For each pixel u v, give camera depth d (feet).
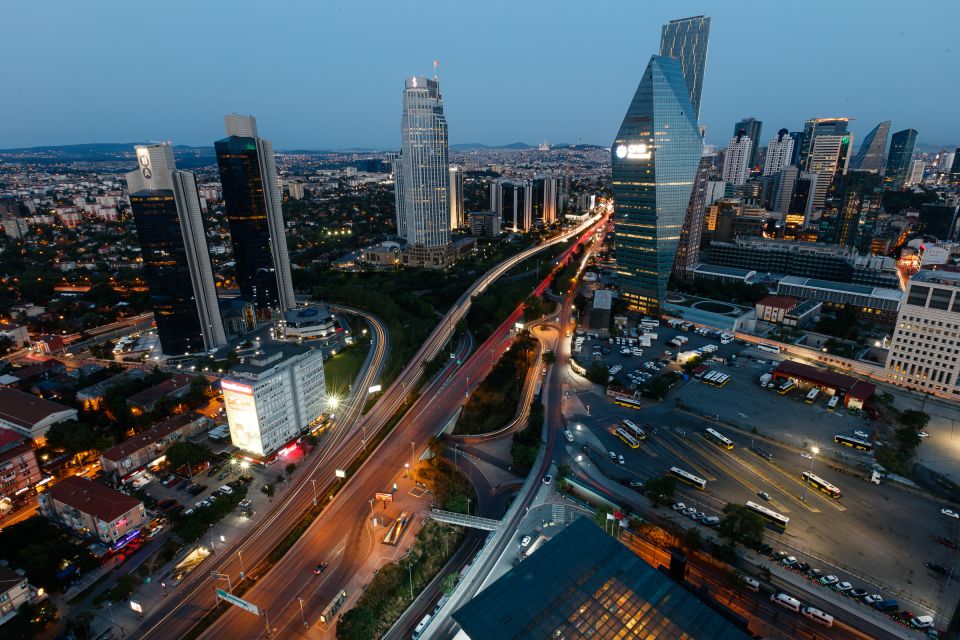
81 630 515.91
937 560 586.45
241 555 628.28
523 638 394.52
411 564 613.52
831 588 551.18
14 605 529.04
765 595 551.59
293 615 550.77
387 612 556.92
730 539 605.31
